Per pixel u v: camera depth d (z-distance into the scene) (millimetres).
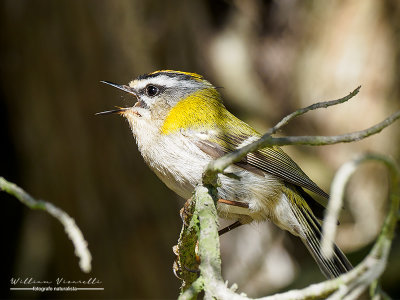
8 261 12953
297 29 13789
